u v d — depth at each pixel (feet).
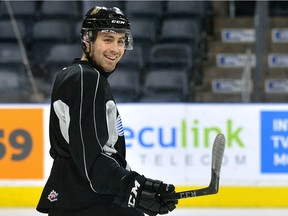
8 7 66.18
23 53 62.75
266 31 65.16
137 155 55.06
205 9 69.31
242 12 69.36
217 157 19.74
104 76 21.53
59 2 68.39
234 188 54.60
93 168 20.15
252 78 65.00
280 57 66.69
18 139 55.42
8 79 62.34
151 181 19.84
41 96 61.67
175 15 69.21
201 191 19.86
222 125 55.06
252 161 55.06
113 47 21.24
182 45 65.62
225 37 67.92
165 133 55.01
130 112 55.01
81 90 20.44
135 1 69.31
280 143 55.16
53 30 66.85
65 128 20.83
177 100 63.31
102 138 20.40
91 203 21.12
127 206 20.20
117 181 19.90
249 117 55.16
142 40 67.77
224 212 51.83
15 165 55.31
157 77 64.08
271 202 54.70
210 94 63.87
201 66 65.67
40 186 55.21
